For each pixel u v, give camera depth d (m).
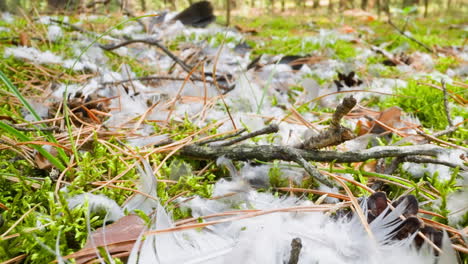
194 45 3.74
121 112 1.70
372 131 1.62
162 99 1.92
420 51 4.17
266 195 1.08
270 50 3.98
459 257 0.81
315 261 0.78
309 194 1.12
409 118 1.78
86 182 1.09
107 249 0.76
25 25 3.97
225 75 2.53
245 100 2.00
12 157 1.28
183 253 0.78
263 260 0.76
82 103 1.72
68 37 3.47
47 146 1.27
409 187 1.13
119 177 1.10
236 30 5.22
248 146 1.26
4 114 1.53
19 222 0.93
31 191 1.05
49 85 2.15
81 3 5.15
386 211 0.86
